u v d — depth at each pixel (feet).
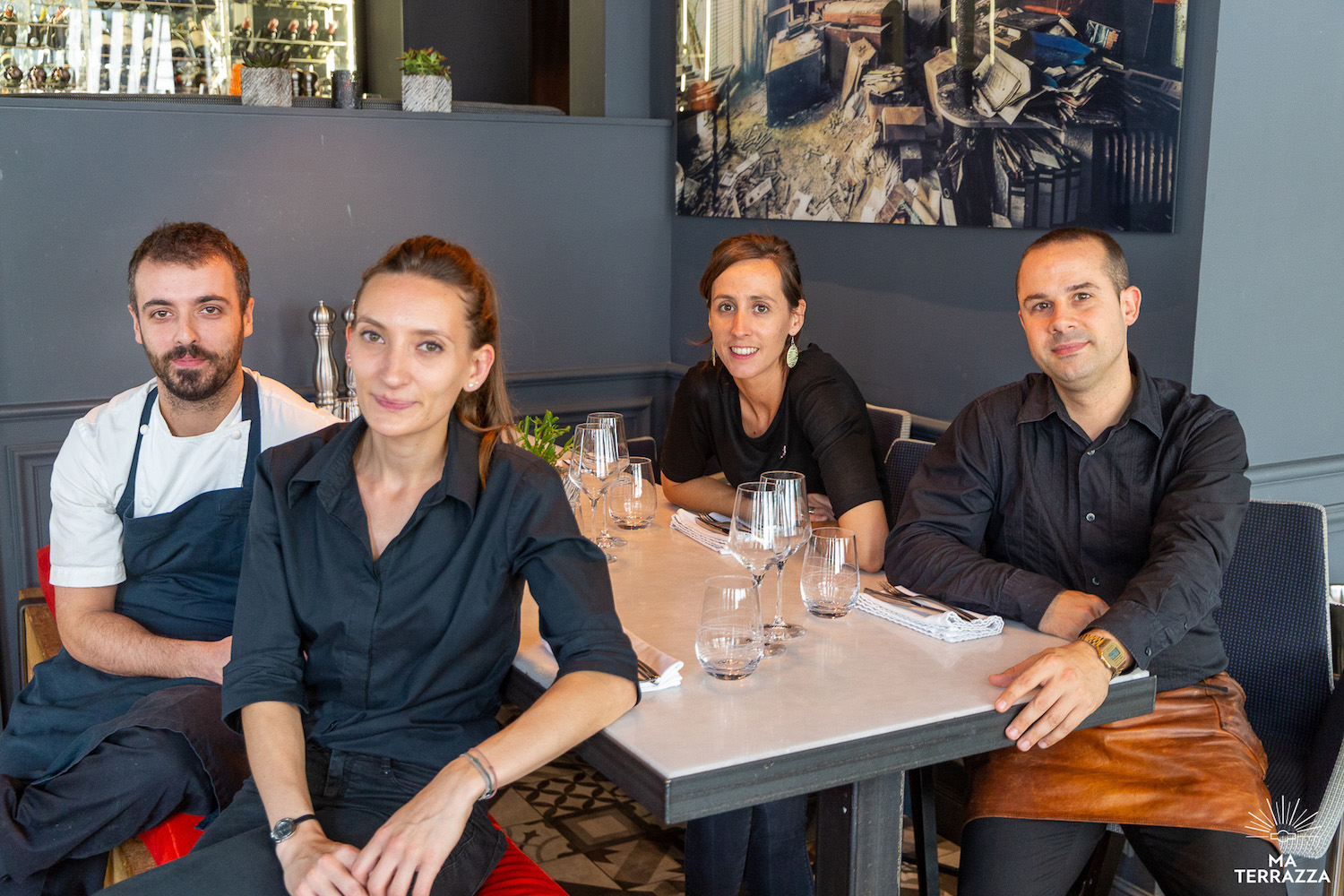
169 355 6.31
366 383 4.64
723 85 12.21
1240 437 6.14
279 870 4.41
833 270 11.06
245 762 6.13
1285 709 6.57
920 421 9.98
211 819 5.94
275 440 6.72
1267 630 6.64
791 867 6.34
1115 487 6.32
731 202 12.35
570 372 13.37
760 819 6.28
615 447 7.17
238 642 4.89
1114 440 6.29
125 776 5.79
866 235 10.57
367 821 4.61
